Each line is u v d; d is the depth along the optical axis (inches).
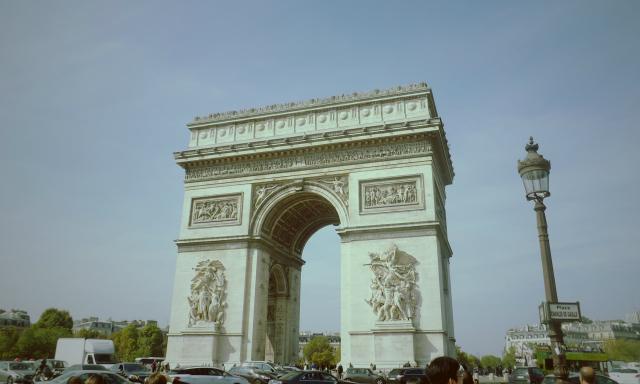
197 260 3107.8
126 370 2486.5
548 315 892.6
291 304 3563.0
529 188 999.6
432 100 3080.7
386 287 2637.8
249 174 3193.9
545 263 943.7
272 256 3297.2
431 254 2652.6
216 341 2859.3
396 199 2815.0
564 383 595.8
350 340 2635.3
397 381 2171.5
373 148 2962.6
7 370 2753.4
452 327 3137.3
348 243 2829.7
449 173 3459.6
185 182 3329.2
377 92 3105.3
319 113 3189.0
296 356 3531.0
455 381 372.2
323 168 3031.5
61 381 1560.0
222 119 3400.6
